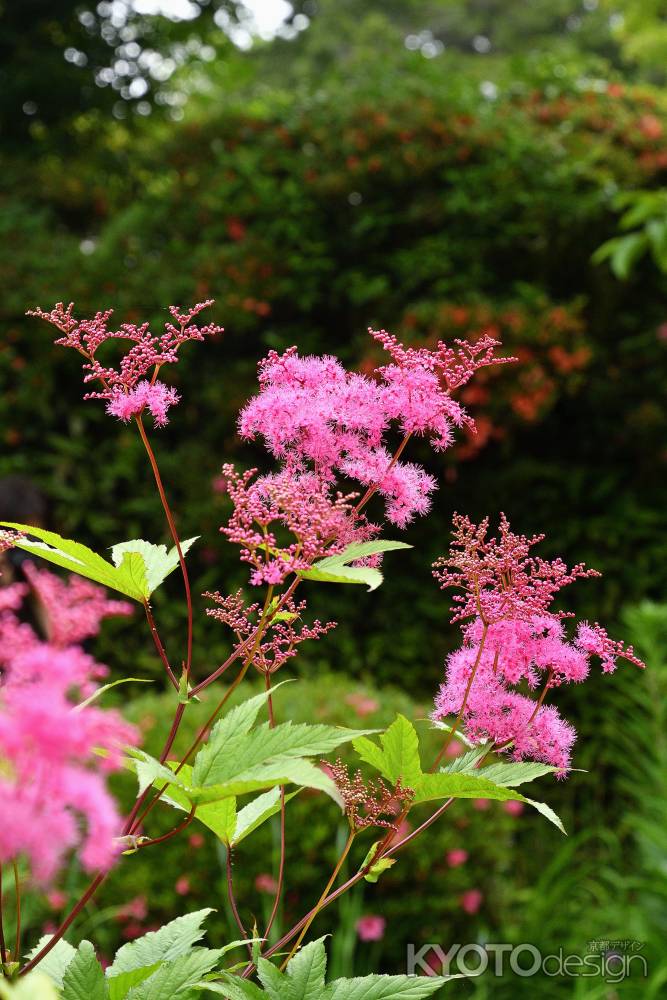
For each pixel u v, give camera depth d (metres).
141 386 1.28
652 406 6.08
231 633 5.76
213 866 3.48
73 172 7.93
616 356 6.32
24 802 0.73
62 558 1.20
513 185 6.14
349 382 1.33
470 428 1.32
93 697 0.93
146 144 9.68
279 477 1.23
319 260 6.04
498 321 5.71
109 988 1.07
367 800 1.27
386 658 5.78
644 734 4.75
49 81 9.27
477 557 1.32
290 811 3.51
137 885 3.38
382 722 3.78
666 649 4.88
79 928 3.24
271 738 1.08
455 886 3.74
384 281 5.96
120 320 6.01
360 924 3.60
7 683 0.81
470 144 6.17
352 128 6.29
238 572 5.80
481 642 1.27
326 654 5.73
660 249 4.46
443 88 6.80
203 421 6.16
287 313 6.23
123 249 6.48
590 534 5.95
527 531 6.04
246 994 1.08
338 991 1.11
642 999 3.65
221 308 5.94
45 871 0.72
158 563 1.28
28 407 5.98
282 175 6.41
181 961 1.10
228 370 6.09
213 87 12.48
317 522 1.18
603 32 20.02
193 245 6.39
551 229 6.16
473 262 6.12
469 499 6.04
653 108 7.21
